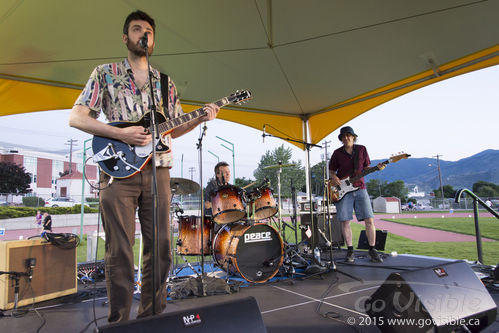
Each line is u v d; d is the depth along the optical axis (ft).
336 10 11.07
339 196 14.78
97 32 11.38
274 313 8.11
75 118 5.17
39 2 9.57
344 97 18.81
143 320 3.46
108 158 5.24
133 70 5.92
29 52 12.14
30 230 48.96
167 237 5.64
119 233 5.16
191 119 6.20
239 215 12.68
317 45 13.28
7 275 9.43
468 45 13.29
